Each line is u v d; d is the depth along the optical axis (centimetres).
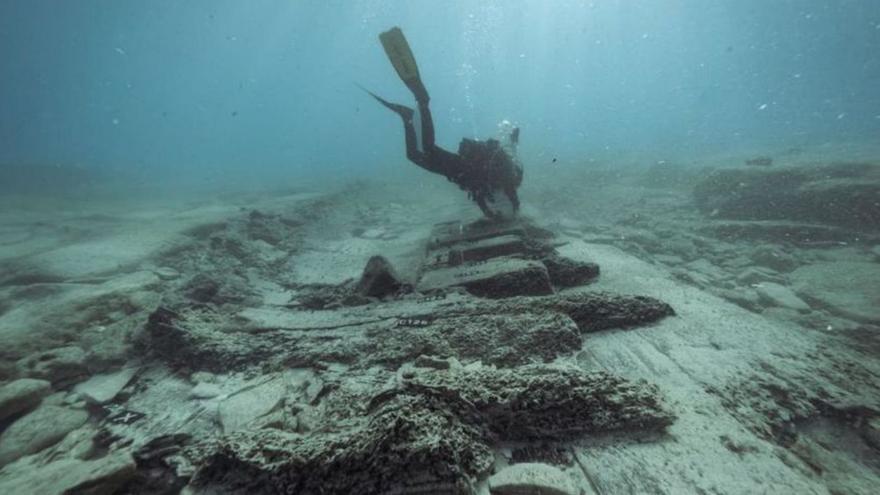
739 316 278
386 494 147
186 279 487
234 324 331
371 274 388
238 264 572
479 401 181
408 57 451
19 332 308
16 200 1360
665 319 279
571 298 294
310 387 233
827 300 419
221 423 208
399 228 810
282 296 455
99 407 240
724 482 147
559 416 177
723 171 849
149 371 277
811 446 170
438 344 253
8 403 228
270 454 163
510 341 252
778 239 616
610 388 186
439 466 148
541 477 147
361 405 203
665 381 214
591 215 969
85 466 170
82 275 489
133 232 646
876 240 554
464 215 773
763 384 204
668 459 159
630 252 624
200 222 704
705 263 572
